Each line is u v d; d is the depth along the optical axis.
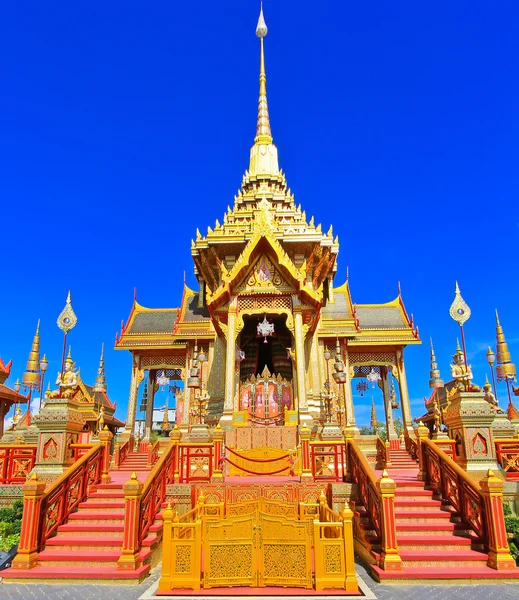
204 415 23.17
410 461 22.28
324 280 31.11
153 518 12.77
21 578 10.74
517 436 17.64
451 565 10.91
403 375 32.59
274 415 22.38
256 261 22.06
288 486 14.09
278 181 35.69
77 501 13.47
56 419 14.38
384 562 10.65
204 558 9.96
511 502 14.08
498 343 22.34
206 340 31.62
